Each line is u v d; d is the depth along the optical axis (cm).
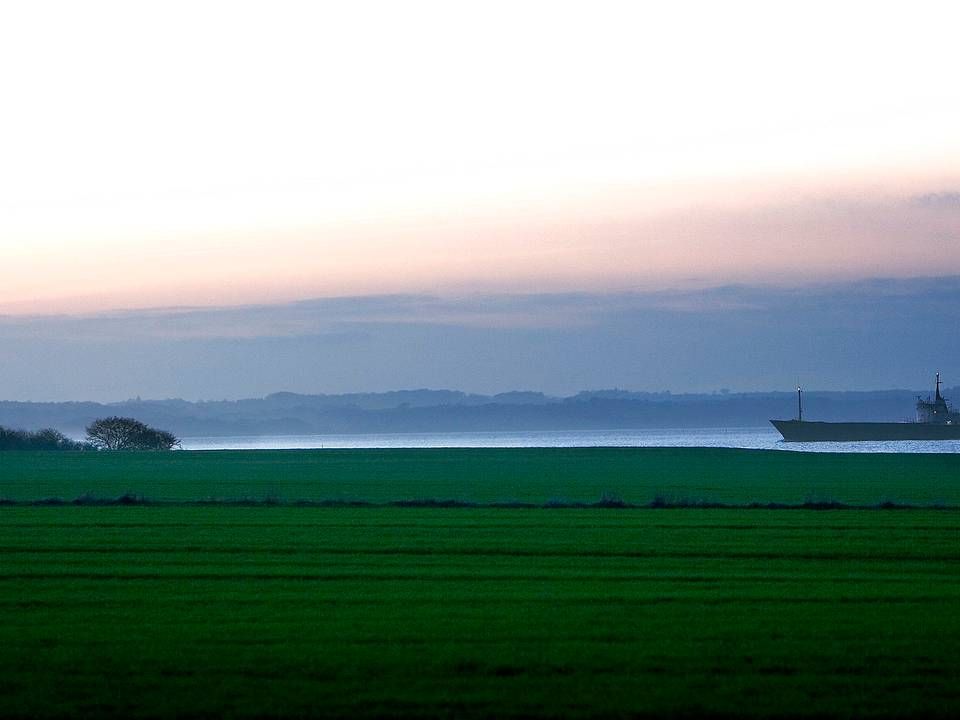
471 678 2867
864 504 7719
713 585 4306
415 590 4203
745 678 2861
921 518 6812
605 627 3478
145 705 2631
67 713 2575
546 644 3241
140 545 5559
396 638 3328
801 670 2944
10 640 3312
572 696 2702
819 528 6259
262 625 3522
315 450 19425
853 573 4622
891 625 3503
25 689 2772
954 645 3216
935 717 2541
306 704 2638
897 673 2912
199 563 4944
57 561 5003
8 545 5575
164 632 3419
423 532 6100
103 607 3859
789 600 3959
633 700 2666
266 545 5553
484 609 3800
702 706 2616
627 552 5288
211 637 3347
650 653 3127
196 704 2636
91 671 2941
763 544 5559
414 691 2747
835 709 2594
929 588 4225
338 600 3984
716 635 3362
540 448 19588
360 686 2791
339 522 6606
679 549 5384
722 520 6700
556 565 4866
